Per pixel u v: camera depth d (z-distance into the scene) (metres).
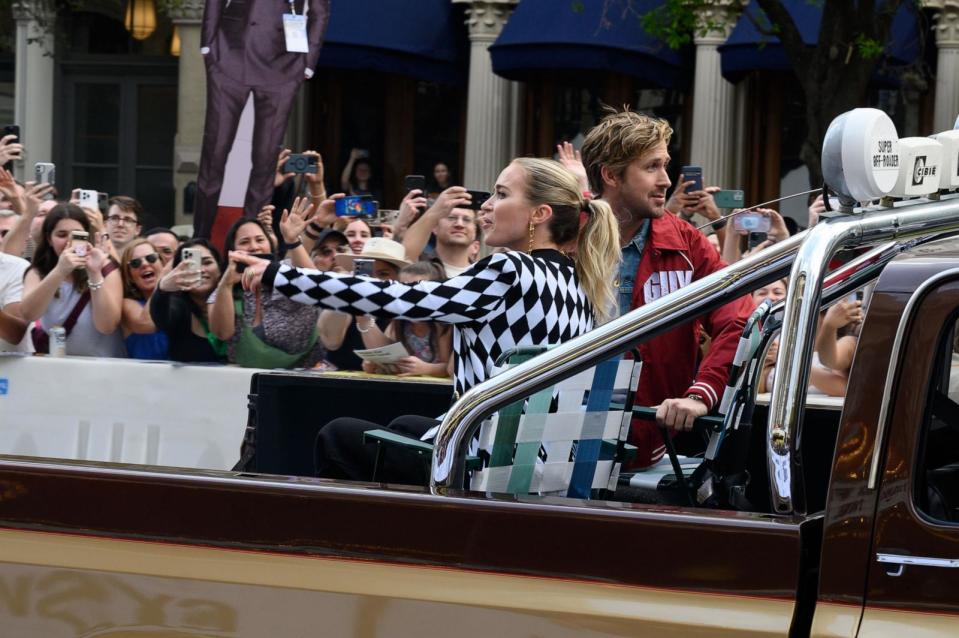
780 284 7.20
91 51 21.00
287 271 4.29
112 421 7.45
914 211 3.45
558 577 3.23
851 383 3.20
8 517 3.54
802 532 3.16
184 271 7.43
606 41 16.45
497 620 3.23
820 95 12.16
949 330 3.15
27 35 20.36
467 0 18.36
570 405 4.14
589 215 4.86
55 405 7.52
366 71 20.00
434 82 18.98
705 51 17.14
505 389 3.51
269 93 9.45
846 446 3.17
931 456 3.15
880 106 17.83
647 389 5.27
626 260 5.51
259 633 3.37
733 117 18.11
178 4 19.03
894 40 15.98
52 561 3.49
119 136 20.98
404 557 3.32
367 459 4.64
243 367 7.48
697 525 3.18
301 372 6.10
